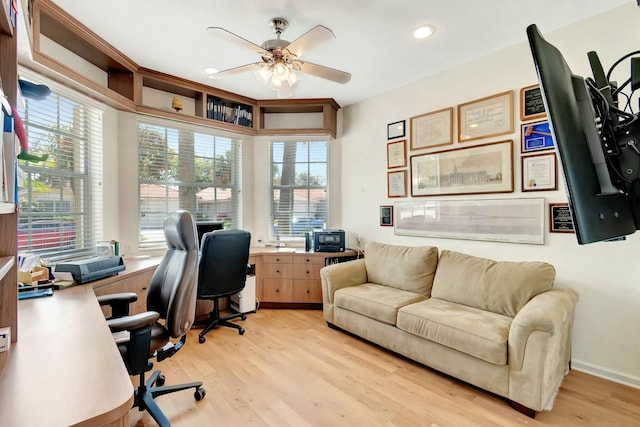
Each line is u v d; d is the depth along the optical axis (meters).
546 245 2.48
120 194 3.15
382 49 2.71
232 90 3.71
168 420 1.76
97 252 2.66
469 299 2.52
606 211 0.86
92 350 1.10
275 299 3.82
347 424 1.76
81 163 2.77
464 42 2.60
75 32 2.36
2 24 1.09
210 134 3.88
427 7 2.13
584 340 2.32
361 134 3.99
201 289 2.93
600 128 0.93
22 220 2.27
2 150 0.85
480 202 2.86
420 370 2.36
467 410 1.89
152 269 2.71
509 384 1.90
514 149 2.66
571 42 2.33
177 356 2.56
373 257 3.38
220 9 2.16
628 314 2.15
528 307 1.95
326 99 3.96
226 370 2.34
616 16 2.15
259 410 1.88
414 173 3.39
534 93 2.54
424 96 3.30
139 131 3.32
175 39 2.55
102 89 2.72
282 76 2.37
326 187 4.27
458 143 3.02
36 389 0.84
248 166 4.20
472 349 2.02
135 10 2.17
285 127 4.34
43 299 1.75
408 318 2.39
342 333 3.06
